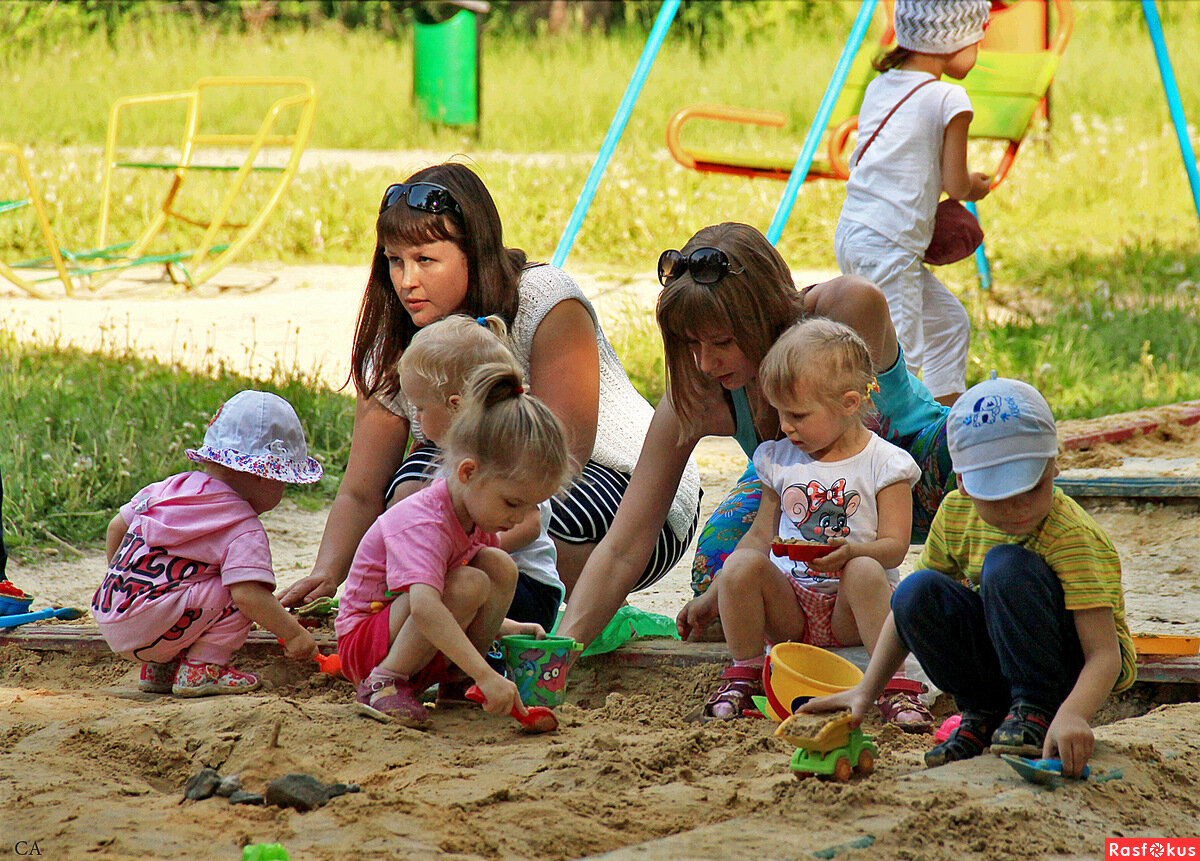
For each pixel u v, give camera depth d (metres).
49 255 38.69
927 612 8.90
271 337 29.52
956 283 35.81
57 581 15.77
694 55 73.56
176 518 11.23
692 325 10.84
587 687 11.81
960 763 8.86
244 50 73.12
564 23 84.56
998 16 34.50
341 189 44.28
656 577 12.68
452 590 9.94
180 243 41.75
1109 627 8.64
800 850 7.43
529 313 12.05
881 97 20.58
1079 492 18.52
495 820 7.97
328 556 12.55
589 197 24.61
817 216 42.16
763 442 11.50
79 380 23.80
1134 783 8.52
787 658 9.99
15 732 9.77
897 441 12.14
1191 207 44.03
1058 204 44.44
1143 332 28.75
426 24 58.66
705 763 9.16
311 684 11.73
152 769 9.10
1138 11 72.88
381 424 12.72
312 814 8.08
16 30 71.50
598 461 12.99
